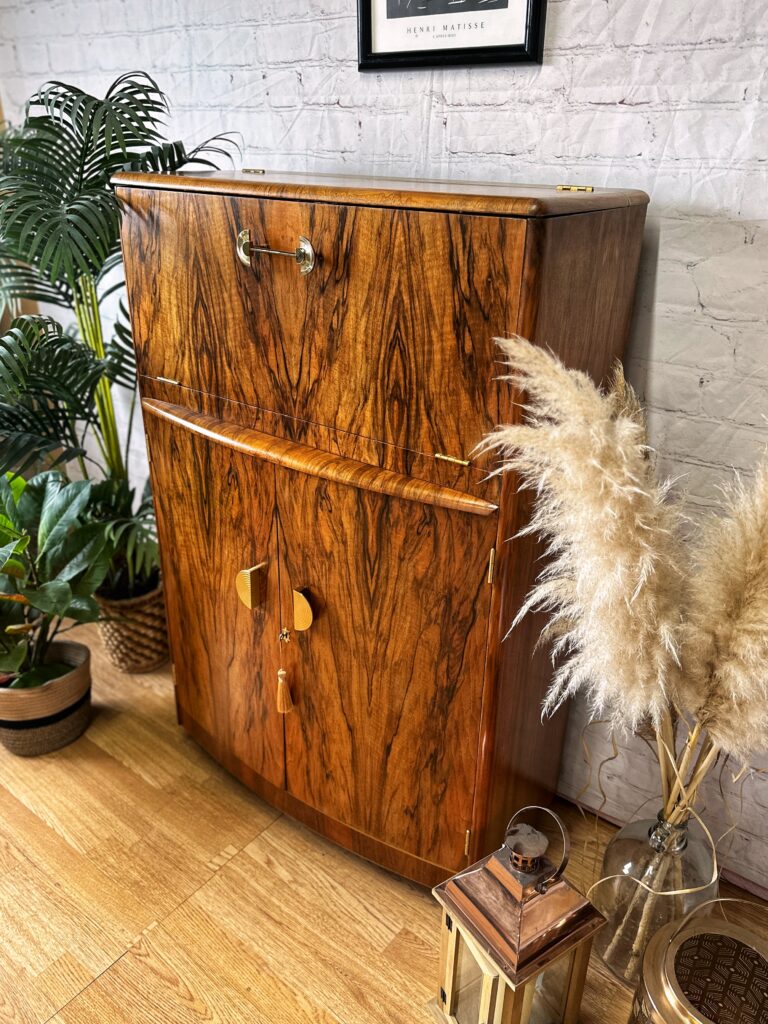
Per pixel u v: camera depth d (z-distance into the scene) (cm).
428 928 129
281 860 140
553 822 149
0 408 155
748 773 129
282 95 146
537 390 82
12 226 129
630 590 90
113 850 141
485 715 111
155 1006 116
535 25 112
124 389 209
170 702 180
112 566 180
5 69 194
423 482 102
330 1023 114
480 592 103
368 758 125
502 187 108
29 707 156
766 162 104
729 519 94
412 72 128
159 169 144
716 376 116
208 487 129
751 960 101
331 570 116
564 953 99
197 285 116
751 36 99
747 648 89
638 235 111
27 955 123
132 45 165
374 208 92
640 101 110
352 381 103
